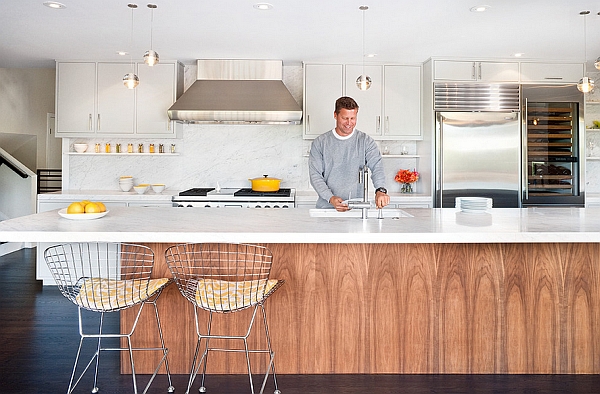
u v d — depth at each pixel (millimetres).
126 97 5449
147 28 4281
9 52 5148
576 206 5375
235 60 5426
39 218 3061
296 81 5777
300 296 2992
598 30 4289
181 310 3004
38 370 3068
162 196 5188
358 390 2805
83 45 4867
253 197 5090
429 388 2832
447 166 5270
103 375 3010
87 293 2566
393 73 5520
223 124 5652
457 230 2629
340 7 3709
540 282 3012
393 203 5250
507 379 2955
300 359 3020
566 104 5375
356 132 3705
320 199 3807
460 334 3020
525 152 5312
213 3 3641
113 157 5812
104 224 2814
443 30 4301
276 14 3877
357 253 2990
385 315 3010
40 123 8656
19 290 4953
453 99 5285
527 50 4992
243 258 2947
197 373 3018
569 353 3031
